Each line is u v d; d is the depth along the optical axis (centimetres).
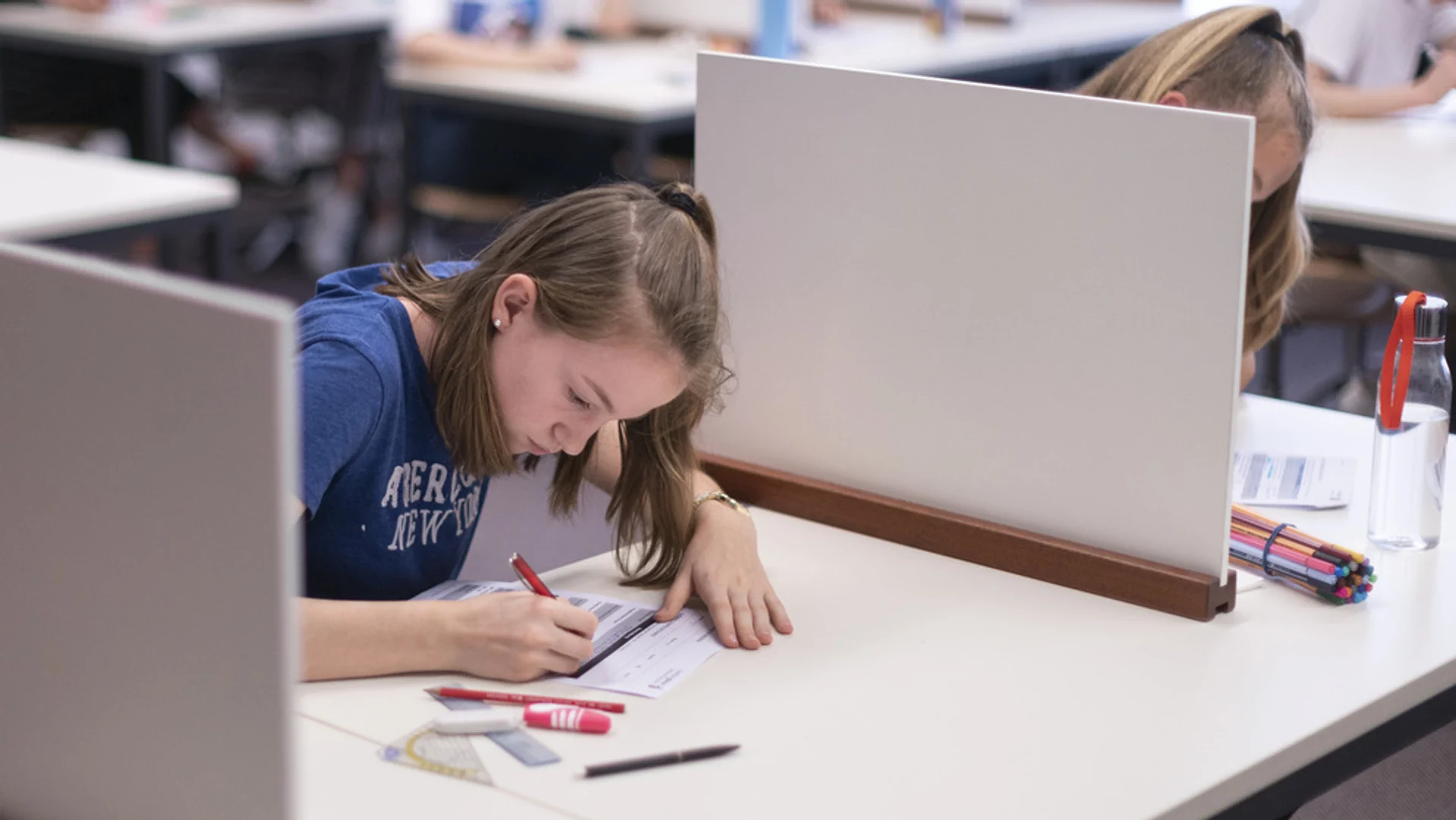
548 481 178
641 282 122
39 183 272
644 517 148
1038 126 139
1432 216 256
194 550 89
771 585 141
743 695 122
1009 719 118
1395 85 358
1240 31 173
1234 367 133
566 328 122
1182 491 138
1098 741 115
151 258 414
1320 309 317
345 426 125
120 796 99
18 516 98
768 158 158
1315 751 118
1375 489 151
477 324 127
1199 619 136
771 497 164
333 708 117
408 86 369
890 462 157
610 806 105
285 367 83
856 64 383
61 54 423
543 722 114
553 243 125
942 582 145
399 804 104
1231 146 129
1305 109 172
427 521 140
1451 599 141
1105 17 495
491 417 130
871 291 154
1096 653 130
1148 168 134
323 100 454
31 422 95
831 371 159
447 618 123
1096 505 144
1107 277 139
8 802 107
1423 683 127
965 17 470
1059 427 145
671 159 401
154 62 391
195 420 87
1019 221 143
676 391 128
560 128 393
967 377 150
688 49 414
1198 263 133
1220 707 121
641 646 130
